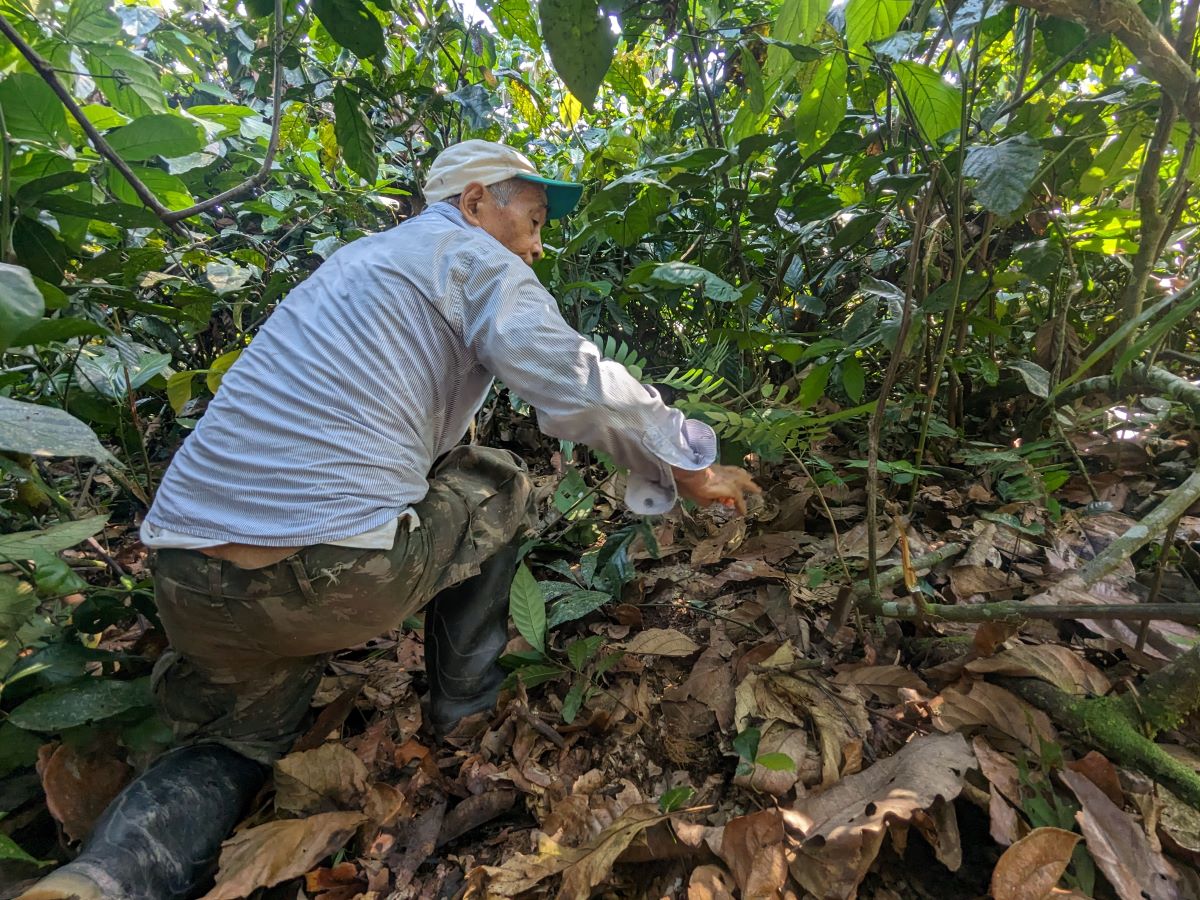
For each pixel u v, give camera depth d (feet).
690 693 4.54
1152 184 4.32
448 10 8.18
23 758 4.26
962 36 5.41
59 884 3.12
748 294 5.65
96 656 4.71
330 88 9.34
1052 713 3.80
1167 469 6.10
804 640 4.80
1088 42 4.66
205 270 7.28
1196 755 3.63
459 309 3.79
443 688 4.84
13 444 3.24
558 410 3.57
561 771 4.25
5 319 2.76
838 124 5.17
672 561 6.12
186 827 3.69
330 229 9.12
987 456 5.68
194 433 3.92
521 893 3.47
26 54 4.67
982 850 3.38
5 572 4.36
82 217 5.26
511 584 5.08
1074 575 4.18
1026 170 3.77
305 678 4.49
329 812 4.02
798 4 3.85
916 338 5.37
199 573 3.66
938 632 4.61
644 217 6.51
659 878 3.54
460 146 4.39
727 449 5.99
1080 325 6.97
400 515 3.82
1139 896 2.91
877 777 3.57
